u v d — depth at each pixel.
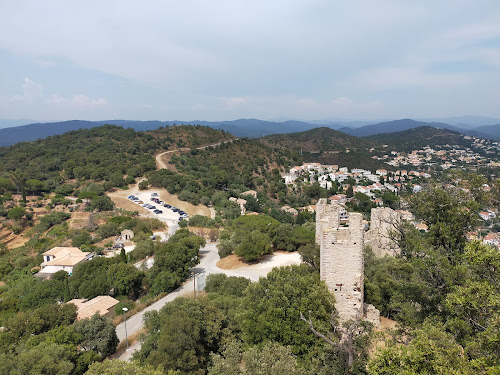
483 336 13.29
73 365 25.86
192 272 57.06
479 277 18.02
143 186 127.06
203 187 132.75
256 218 75.56
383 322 25.00
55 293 50.66
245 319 23.77
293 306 21.86
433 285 21.22
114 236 86.94
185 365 24.59
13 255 77.88
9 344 30.94
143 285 54.66
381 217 39.94
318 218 37.09
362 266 22.50
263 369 17.36
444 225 23.14
